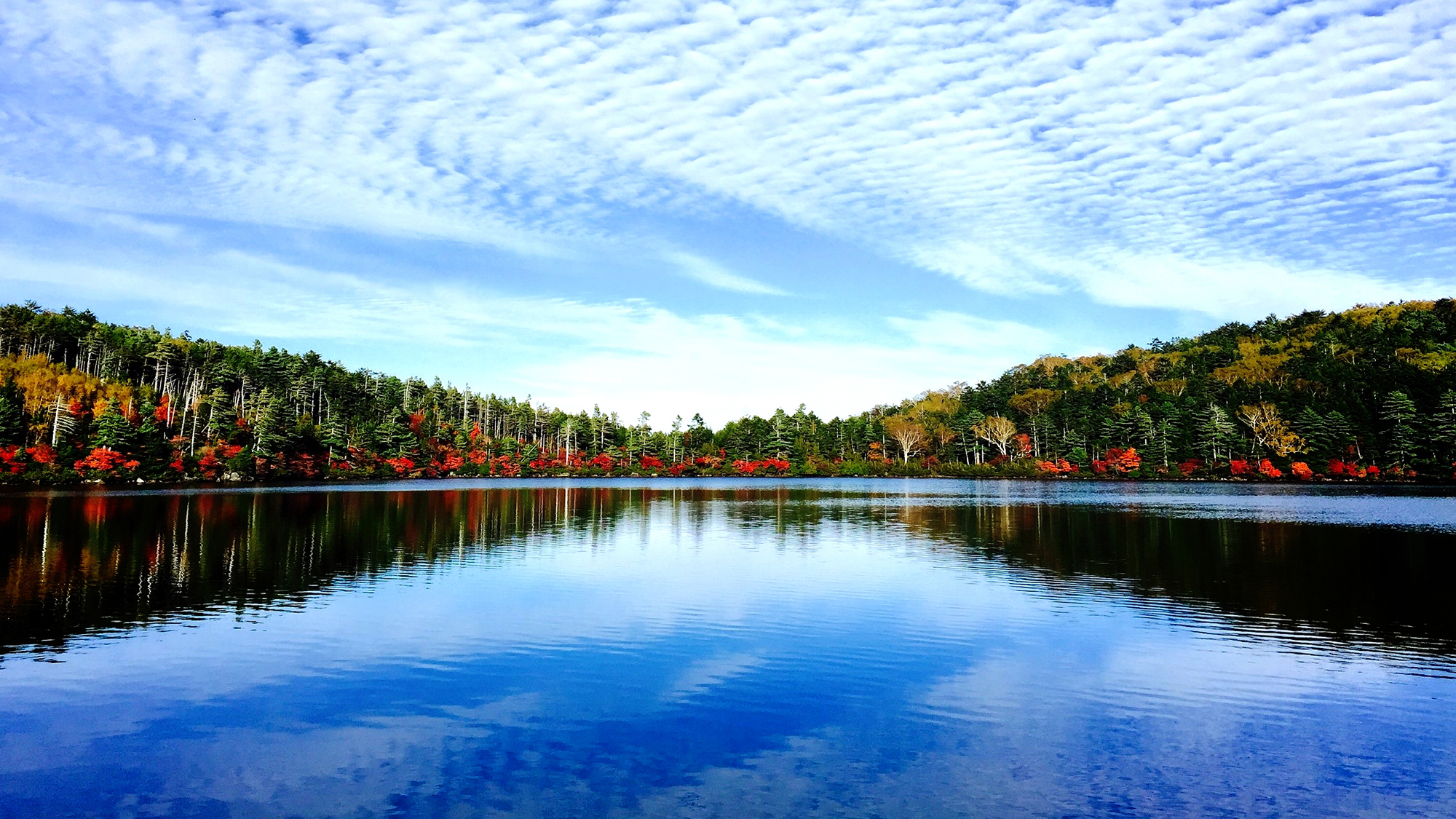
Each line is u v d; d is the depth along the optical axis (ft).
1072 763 41.45
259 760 41.04
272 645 62.59
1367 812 36.32
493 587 87.35
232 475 332.19
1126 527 156.04
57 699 49.96
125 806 36.11
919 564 106.01
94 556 107.76
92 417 319.27
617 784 38.50
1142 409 464.65
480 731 45.21
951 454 538.88
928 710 49.08
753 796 37.29
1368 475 373.40
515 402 645.92
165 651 60.70
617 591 85.56
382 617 72.33
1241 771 40.55
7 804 36.24
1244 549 120.57
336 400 485.15
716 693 51.96
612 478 511.81
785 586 89.04
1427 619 73.10
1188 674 56.24
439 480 428.15
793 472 539.70
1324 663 58.95
